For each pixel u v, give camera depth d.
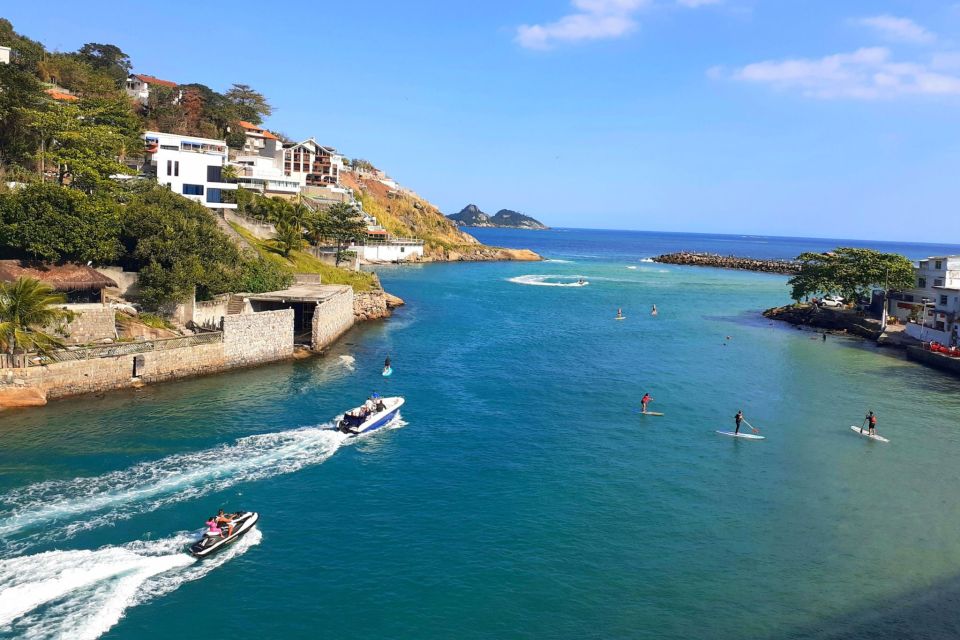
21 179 80.38
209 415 54.19
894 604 32.38
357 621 29.83
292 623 29.50
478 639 28.92
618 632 29.67
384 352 82.12
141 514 37.81
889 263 114.25
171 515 37.88
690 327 112.75
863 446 54.03
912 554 37.09
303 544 35.88
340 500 41.09
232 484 42.28
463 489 43.50
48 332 57.94
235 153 168.38
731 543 37.78
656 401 65.38
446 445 51.19
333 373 69.94
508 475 46.03
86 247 66.38
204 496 40.41
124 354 59.16
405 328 100.38
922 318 102.75
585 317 119.81
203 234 75.69
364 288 113.50
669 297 156.62
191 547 34.09
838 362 85.94
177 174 104.94
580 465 48.34
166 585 31.69
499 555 35.59
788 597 32.69
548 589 32.69
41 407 53.22
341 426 52.19
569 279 194.50
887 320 108.88
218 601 30.75
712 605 31.88
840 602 32.44
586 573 34.19
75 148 85.00
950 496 44.69
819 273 121.38
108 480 41.62
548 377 73.38
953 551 37.47
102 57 162.62
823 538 38.66
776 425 58.91
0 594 30.09
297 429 52.28
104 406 54.59
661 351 90.75
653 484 45.44
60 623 28.52
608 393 67.69
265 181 159.50
